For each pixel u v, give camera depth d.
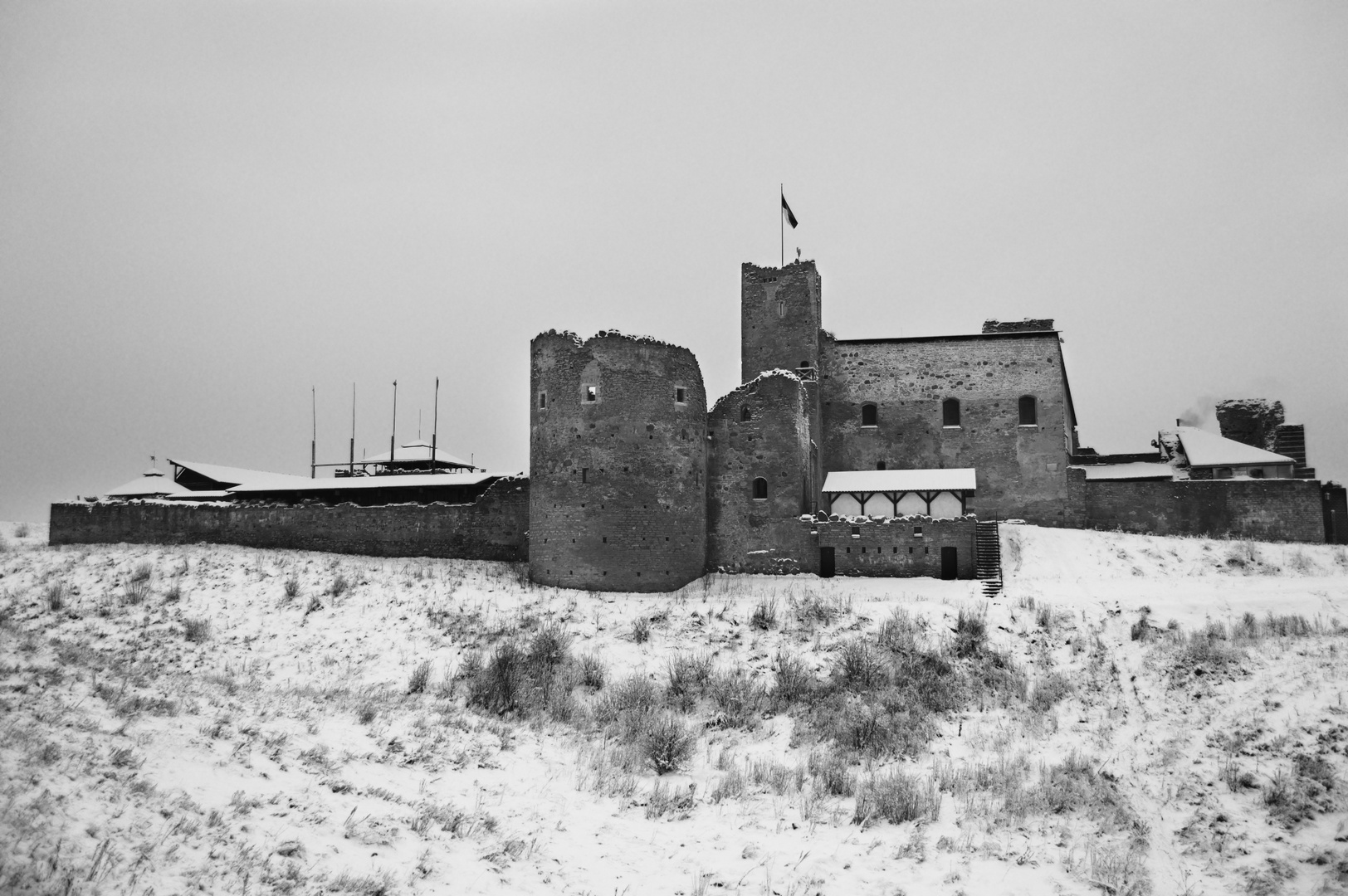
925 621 35.69
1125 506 52.88
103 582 40.56
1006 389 55.47
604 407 43.59
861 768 25.08
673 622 37.44
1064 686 29.42
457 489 51.84
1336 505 51.44
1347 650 26.84
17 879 13.72
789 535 45.94
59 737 19.11
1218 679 26.98
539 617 37.84
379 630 36.06
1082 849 19.78
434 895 16.50
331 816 18.73
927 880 18.55
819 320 58.34
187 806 17.44
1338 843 18.50
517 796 22.02
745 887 18.14
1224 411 64.88
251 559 44.72
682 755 25.50
